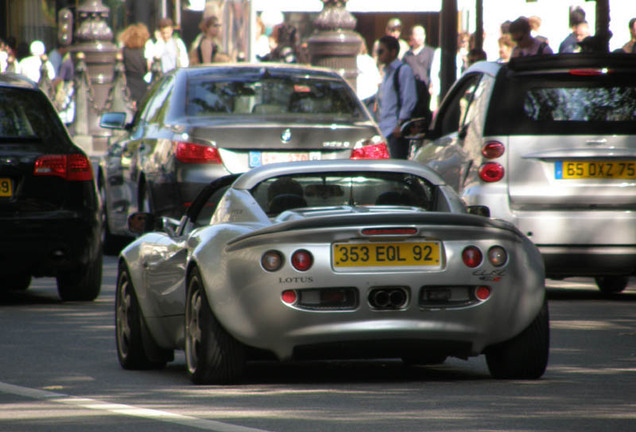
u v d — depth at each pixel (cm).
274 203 2634
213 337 2466
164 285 2700
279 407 2261
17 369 2764
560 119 4038
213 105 4566
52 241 3891
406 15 13038
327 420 2131
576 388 2472
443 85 6438
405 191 2686
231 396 2384
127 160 4966
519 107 4056
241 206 2588
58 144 3956
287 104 4588
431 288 2441
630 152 4019
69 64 10850
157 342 2773
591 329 3416
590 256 4006
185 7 14312
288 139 4381
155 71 10262
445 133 4519
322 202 2659
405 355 2522
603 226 4000
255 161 4375
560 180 4022
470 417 2156
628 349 3050
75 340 3216
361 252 2427
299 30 13350
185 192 4388
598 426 2080
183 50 10438
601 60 4041
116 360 2916
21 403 2330
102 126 5050
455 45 6431
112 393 2445
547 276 4203
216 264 2473
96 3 11844
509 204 4034
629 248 4006
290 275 2412
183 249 2647
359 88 9450
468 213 2670
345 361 2912
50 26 14862
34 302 4016
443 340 2452
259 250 2433
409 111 6362
